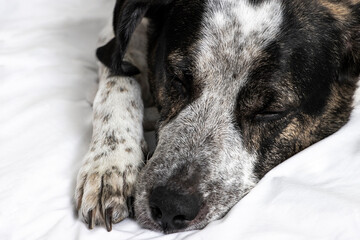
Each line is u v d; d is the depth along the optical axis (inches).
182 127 31.1
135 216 30.2
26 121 35.2
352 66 33.3
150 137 34.4
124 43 33.6
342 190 29.9
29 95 37.3
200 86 31.4
